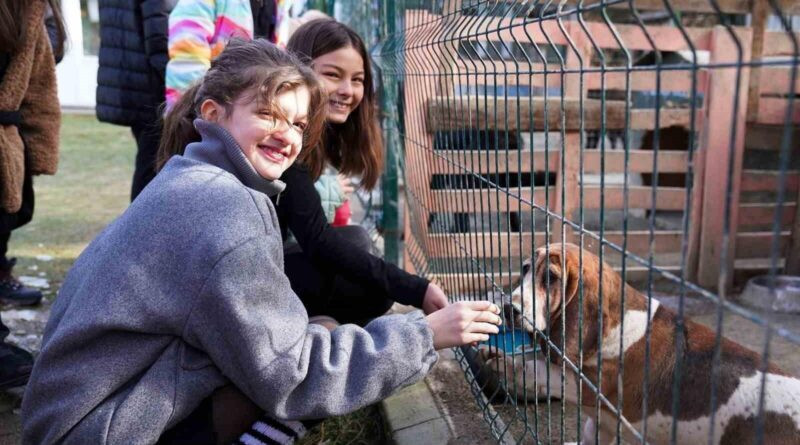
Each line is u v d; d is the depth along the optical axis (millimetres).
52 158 3078
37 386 1537
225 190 1559
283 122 1694
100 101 3387
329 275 2486
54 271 4273
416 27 2898
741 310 912
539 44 3949
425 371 1680
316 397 1574
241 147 1689
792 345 3076
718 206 3990
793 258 3955
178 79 2881
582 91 1295
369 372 1610
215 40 2969
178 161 1663
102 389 1504
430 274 3045
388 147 3832
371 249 3215
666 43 4078
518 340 2008
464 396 2514
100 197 6492
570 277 1892
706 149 3977
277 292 1551
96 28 13008
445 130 2506
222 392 1621
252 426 1674
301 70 1760
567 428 2354
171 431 1626
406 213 3818
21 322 3453
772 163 4352
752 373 1755
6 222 2924
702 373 1818
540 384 2100
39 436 1564
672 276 1060
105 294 1500
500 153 3494
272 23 3373
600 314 1367
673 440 1081
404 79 3260
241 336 1486
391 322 1708
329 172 3621
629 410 1943
